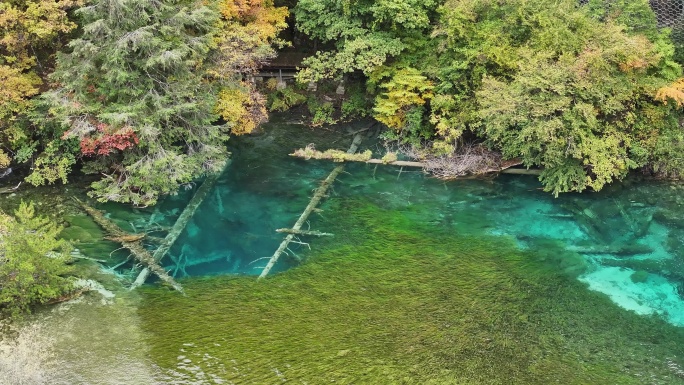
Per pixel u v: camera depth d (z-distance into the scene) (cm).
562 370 1087
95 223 1511
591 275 1365
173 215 1593
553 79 1490
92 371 1051
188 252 1446
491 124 1595
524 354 1123
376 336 1162
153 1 1484
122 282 1311
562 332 1186
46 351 1094
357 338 1155
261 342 1137
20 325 1155
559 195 1686
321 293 1291
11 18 1466
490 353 1124
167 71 1569
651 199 1644
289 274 1361
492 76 1669
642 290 1315
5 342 1110
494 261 1415
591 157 1513
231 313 1219
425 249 1462
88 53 1486
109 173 1697
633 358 1123
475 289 1311
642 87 1605
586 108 1476
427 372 1072
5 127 1609
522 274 1366
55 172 1628
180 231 1496
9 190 1622
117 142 1517
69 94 1523
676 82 1622
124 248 1430
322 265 1396
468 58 1678
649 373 1086
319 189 1697
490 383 1051
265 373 1059
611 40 1536
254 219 1594
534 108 1498
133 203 1611
